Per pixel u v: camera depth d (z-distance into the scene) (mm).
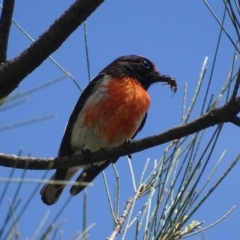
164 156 5844
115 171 6070
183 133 5770
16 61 6117
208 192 5266
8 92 6227
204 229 5277
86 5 6109
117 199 5793
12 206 2627
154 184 5836
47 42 6141
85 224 3109
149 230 5195
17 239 2639
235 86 5348
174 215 5215
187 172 5328
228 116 5449
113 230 5496
